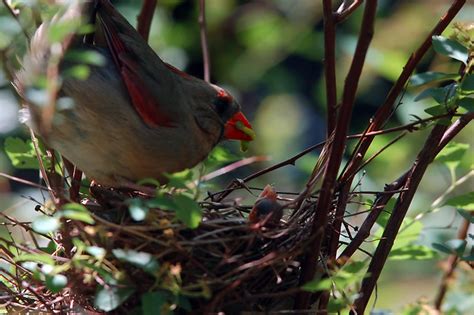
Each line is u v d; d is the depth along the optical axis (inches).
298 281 261.4
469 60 262.4
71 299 259.1
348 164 275.7
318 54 553.6
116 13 286.4
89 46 284.8
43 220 221.0
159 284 231.8
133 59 281.6
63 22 225.5
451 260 300.4
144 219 246.4
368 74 510.9
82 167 281.3
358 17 521.3
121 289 236.8
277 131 557.6
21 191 473.1
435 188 437.1
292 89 583.8
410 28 476.1
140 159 284.2
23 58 252.7
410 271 452.8
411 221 288.5
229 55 548.7
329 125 274.4
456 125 279.1
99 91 272.1
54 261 249.3
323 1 254.8
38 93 215.0
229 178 521.7
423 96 263.6
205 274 248.8
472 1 407.8
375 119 275.3
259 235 260.4
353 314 269.0
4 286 266.5
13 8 252.4
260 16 543.8
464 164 316.2
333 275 239.6
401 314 259.9
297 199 271.6
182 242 248.1
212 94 325.4
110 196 283.4
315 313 265.4
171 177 225.9
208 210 287.1
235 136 333.7
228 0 536.4
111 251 232.7
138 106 278.5
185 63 531.5
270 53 549.6
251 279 258.1
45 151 297.9
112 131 275.6
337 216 271.6
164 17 524.1
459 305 273.7
